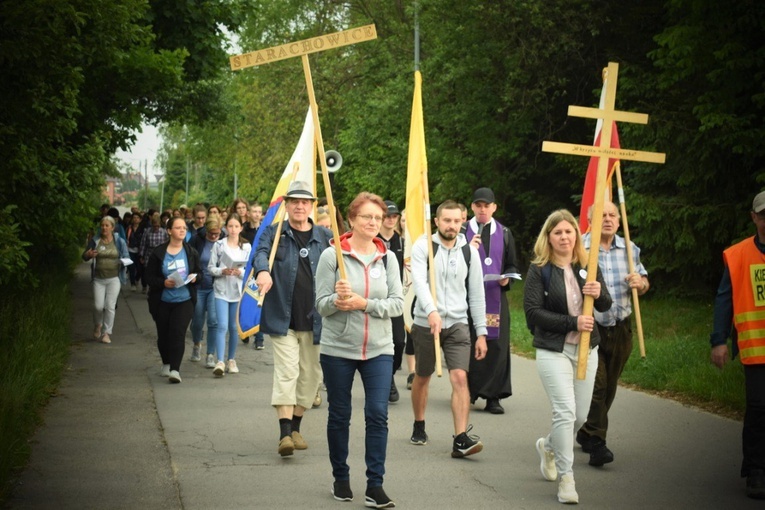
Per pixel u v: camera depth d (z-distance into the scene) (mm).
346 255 6125
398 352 9703
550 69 24875
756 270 6289
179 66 16219
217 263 11398
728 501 6035
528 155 27781
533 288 6355
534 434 8117
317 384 7566
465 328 7457
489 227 9219
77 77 10227
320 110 38031
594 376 6426
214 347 12086
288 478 6590
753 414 6164
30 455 7082
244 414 8898
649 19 22672
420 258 7441
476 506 5922
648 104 19281
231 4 19656
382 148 30609
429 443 7754
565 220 6348
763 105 16844
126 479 6488
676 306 18406
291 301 7305
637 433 8039
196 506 5859
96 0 10508
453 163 26469
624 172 20141
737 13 17297
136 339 14586
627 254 7316
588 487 6375
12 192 10391
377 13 35062
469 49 25250
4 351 9312
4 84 9867
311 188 8570
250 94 37906
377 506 5840
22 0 9055
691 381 9766
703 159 17984
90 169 11820
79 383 10500
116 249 14219
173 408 9141
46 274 17438
